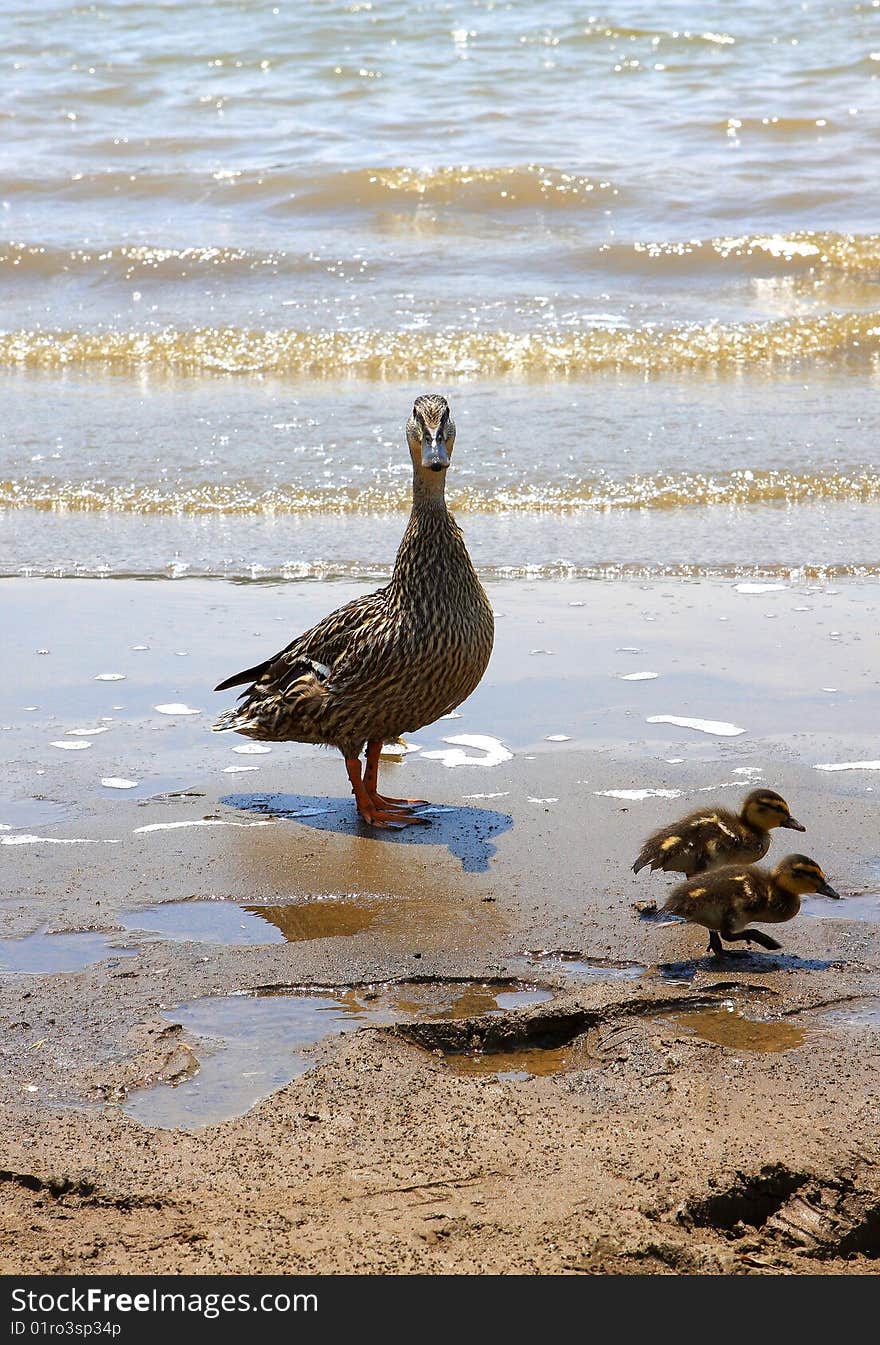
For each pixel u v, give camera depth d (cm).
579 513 1659
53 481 1753
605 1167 636
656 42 4172
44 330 2320
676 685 1240
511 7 4578
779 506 1675
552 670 1277
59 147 3278
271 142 3297
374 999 795
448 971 822
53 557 1557
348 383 2136
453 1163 641
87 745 1145
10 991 797
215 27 4388
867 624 1363
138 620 1396
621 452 1825
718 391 2064
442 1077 711
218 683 1258
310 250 2636
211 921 883
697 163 3080
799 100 3538
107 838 994
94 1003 786
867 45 4053
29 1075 718
